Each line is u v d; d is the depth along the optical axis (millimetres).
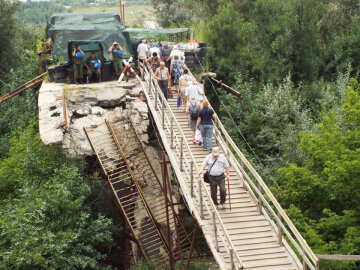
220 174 12766
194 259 19281
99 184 17438
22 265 13656
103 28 22516
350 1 32688
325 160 15805
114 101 19234
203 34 26734
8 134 21500
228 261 11695
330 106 23344
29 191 15109
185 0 35906
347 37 28109
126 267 18312
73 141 17844
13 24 31969
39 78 21500
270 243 12305
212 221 12047
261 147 22500
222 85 22453
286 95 23391
